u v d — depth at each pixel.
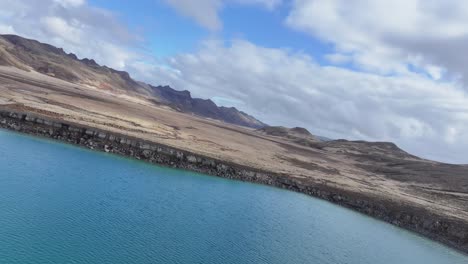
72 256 29.30
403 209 77.19
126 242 33.94
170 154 70.69
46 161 51.50
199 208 49.81
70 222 34.75
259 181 76.31
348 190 85.81
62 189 42.72
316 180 89.31
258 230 46.78
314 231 52.94
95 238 33.09
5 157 49.00
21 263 26.73
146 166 63.88
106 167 56.69
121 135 70.12
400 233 65.94
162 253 33.72
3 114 63.25
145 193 49.72
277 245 43.09
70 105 96.00
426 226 70.94
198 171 70.31
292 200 70.00
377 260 46.91
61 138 63.44
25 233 30.77
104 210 39.78
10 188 39.12
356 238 54.78
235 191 65.19
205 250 36.72
